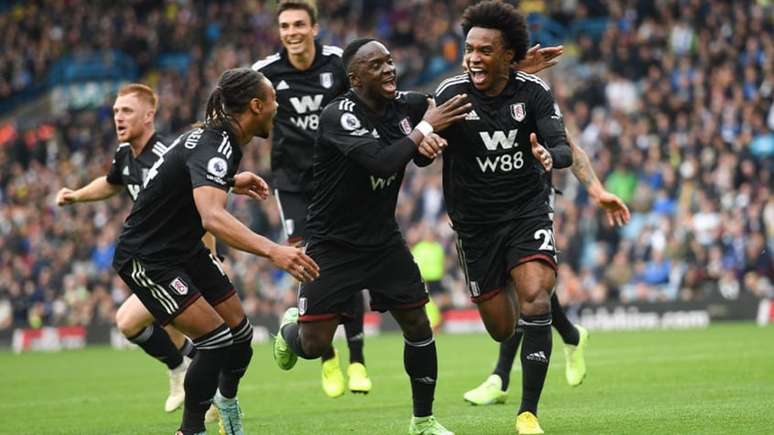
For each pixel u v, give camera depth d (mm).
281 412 26984
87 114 86750
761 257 55656
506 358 26219
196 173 18328
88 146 81688
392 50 83125
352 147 19297
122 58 94000
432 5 84500
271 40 86250
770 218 56750
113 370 44594
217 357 19422
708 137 62094
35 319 67312
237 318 20328
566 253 59406
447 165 21578
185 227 19438
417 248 58625
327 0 88375
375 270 20328
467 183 21266
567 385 30031
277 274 63906
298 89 27844
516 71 21422
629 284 57750
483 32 20625
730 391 26672
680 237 57281
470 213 21375
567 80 74250
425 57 82062
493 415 23906
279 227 65750
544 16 80000
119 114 24578
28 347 65938
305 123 27953
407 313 20328
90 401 32125
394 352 47094
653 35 73062
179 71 91625
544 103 20859
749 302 54969
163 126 81125
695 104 65500
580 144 65562
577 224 59875
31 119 91250
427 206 65062
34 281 69500
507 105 20938
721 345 41719
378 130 19922
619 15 77625
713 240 56938
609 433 20016
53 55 95812
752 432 19516
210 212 18062
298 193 28141
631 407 24141
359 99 19797
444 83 21391
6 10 101500
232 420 20484
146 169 24734
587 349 42750
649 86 67812
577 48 78188
